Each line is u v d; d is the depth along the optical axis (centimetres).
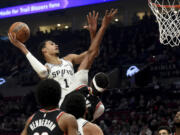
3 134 1382
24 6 2186
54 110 241
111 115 1323
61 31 2138
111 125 1222
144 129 1062
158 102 1243
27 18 2223
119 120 1269
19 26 325
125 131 1114
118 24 2086
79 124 283
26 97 1559
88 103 314
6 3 2261
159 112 1173
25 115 1462
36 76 1850
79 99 279
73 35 2064
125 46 1808
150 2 616
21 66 1977
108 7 1958
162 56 1518
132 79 1491
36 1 2184
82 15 2080
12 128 1394
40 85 242
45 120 237
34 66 313
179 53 1525
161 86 1343
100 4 1966
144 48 1730
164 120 1081
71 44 1984
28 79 1864
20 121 1394
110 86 1480
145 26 1848
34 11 2155
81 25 2130
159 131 508
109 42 1862
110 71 1592
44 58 352
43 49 348
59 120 235
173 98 1306
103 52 1831
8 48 2202
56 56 348
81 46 1919
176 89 1320
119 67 1540
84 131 283
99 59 1750
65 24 2306
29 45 2111
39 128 236
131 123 1217
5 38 2425
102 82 313
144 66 1516
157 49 1620
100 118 1302
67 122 233
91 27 324
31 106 1502
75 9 2055
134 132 1114
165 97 1315
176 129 393
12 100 1742
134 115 1234
